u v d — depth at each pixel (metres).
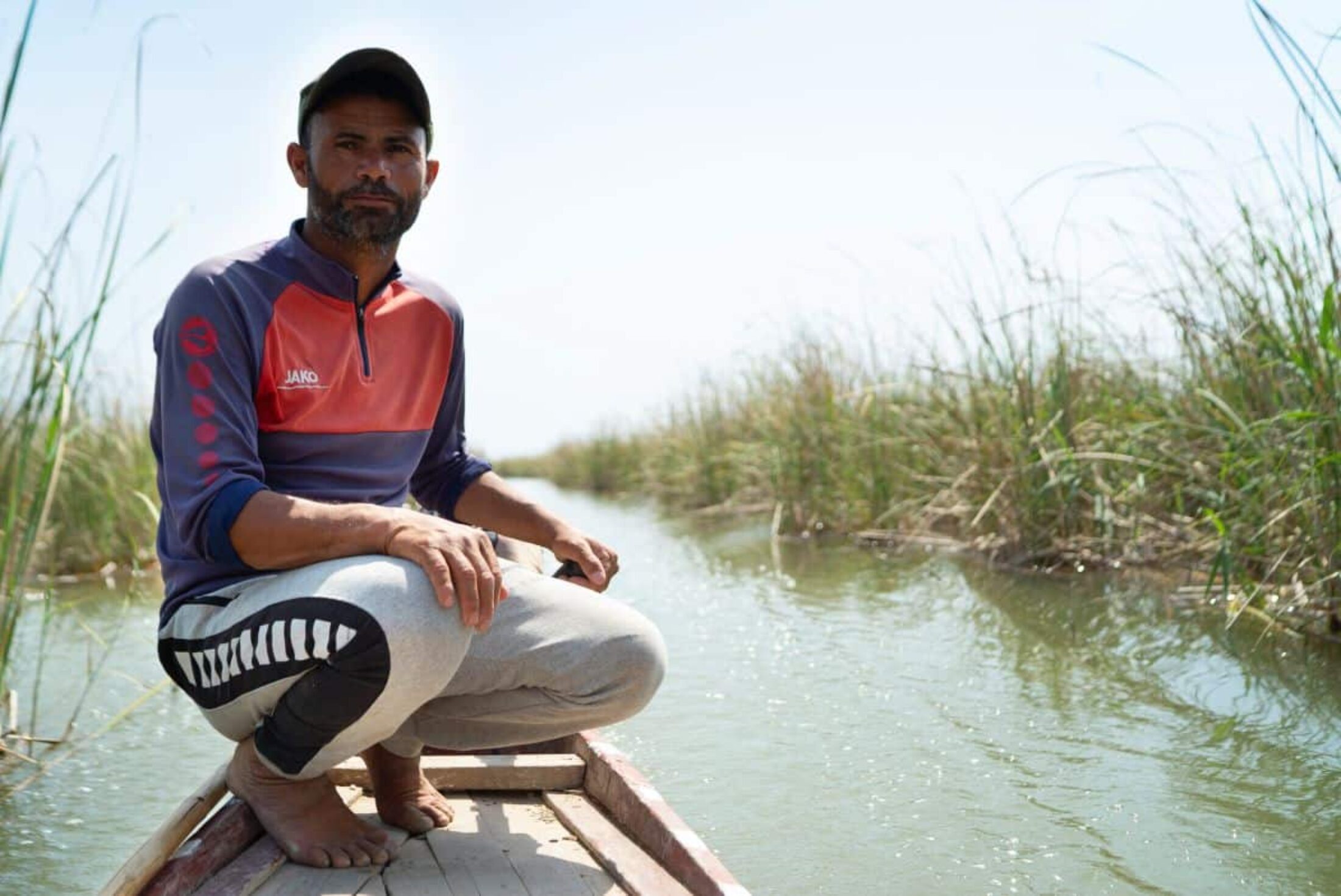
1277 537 5.30
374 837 2.41
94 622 6.22
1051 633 5.25
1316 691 4.20
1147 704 4.17
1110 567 6.56
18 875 2.94
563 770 2.85
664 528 10.50
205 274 2.47
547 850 2.48
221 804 2.90
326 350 2.59
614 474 17.50
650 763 3.71
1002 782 3.45
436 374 2.85
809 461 9.48
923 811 3.24
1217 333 5.77
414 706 2.26
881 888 2.76
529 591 2.44
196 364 2.40
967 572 6.89
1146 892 2.72
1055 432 6.78
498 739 2.52
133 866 2.14
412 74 2.59
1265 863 2.86
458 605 2.22
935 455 8.52
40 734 4.18
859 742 3.85
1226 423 5.94
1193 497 6.46
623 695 2.41
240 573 2.45
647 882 2.24
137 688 4.82
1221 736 3.80
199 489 2.34
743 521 10.78
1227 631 5.07
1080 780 3.45
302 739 2.27
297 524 2.28
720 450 12.27
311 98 2.57
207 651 2.39
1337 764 3.51
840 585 6.78
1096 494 6.75
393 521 2.26
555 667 2.38
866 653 5.05
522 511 2.93
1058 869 2.85
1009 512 7.18
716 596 6.59
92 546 7.89
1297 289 5.01
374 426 2.68
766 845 3.04
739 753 3.79
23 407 3.97
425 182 2.87
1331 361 4.89
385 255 2.66
